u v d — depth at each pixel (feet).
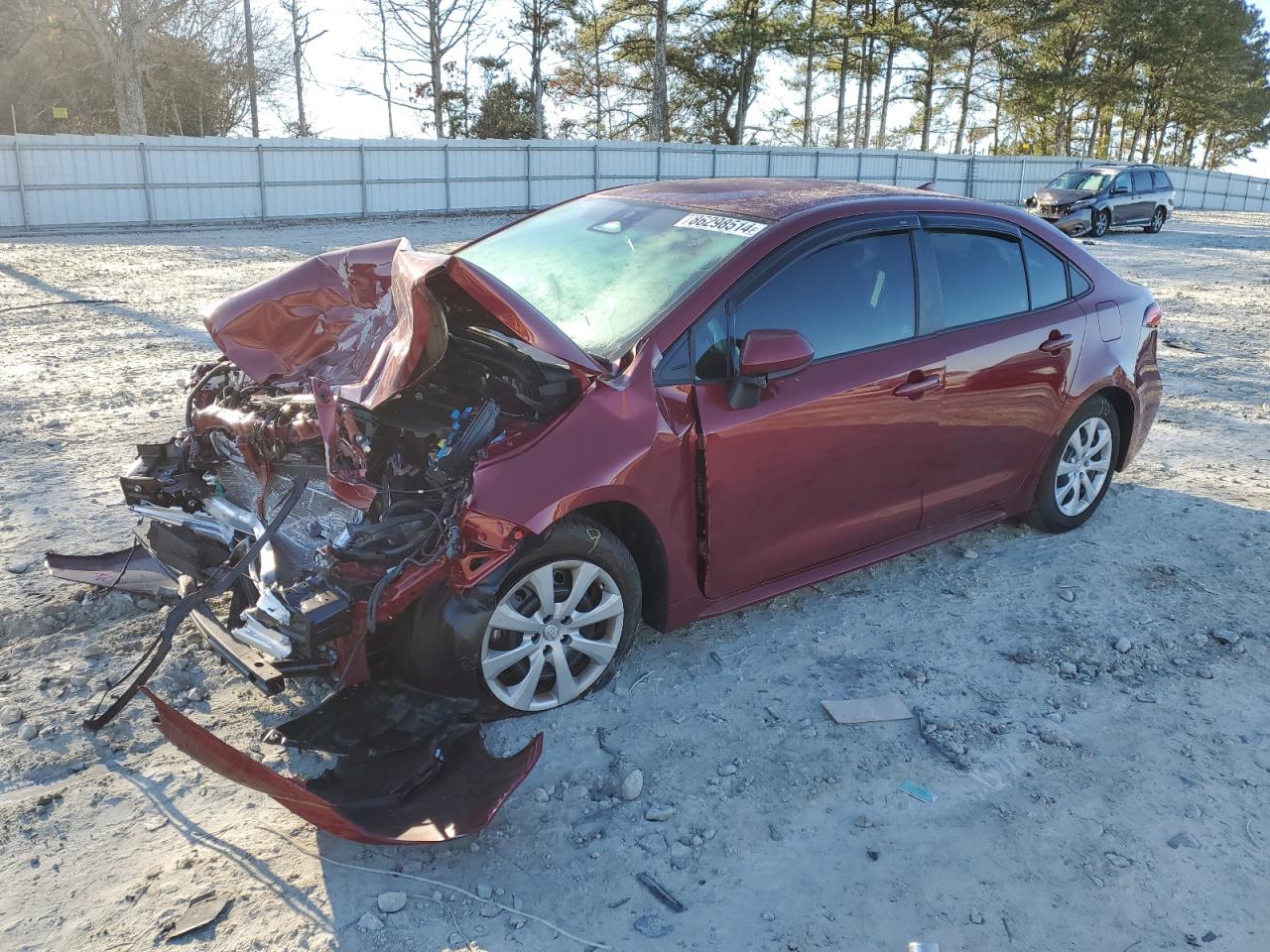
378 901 8.84
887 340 13.53
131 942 8.36
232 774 8.73
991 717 11.99
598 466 10.84
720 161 115.65
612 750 11.10
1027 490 16.30
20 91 121.70
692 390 11.69
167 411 24.40
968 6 171.12
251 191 89.15
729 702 12.11
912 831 10.03
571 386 11.19
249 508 12.34
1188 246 79.20
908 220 14.07
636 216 14.28
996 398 14.79
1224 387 28.84
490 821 9.89
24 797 10.07
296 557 10.97
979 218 15.05
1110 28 198.29
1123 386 16.93
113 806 10.02
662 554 11.82
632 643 12.55
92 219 81.97
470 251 15.48
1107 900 9.21
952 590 15.25
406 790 9.42
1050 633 14.03
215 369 13.70
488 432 10.63
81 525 16.66
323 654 10.15
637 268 12.92
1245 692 12.66
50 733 11.03
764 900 9.09
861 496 13.57
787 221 12.88
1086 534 17.51
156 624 13.32
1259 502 19.16
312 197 92.43
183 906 8.74
